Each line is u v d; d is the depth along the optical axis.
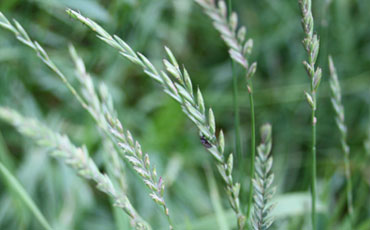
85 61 1.15
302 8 0.53
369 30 1.53
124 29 1.00
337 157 1.33
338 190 1.22
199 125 0.53
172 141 1.25
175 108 1.18
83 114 1.18
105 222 1.12
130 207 0.54
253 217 0.54
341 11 1.44
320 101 1.39
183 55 1.45
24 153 1.17
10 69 1.12
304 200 0.89
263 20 1.53
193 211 1.16
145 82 1.36
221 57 1.53
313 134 0.59
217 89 1.46
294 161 1.33
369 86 1.43
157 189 0.53
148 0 1.10
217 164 0.53
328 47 1.48
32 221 1.00
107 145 0.61
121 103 1.21
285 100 1.41
